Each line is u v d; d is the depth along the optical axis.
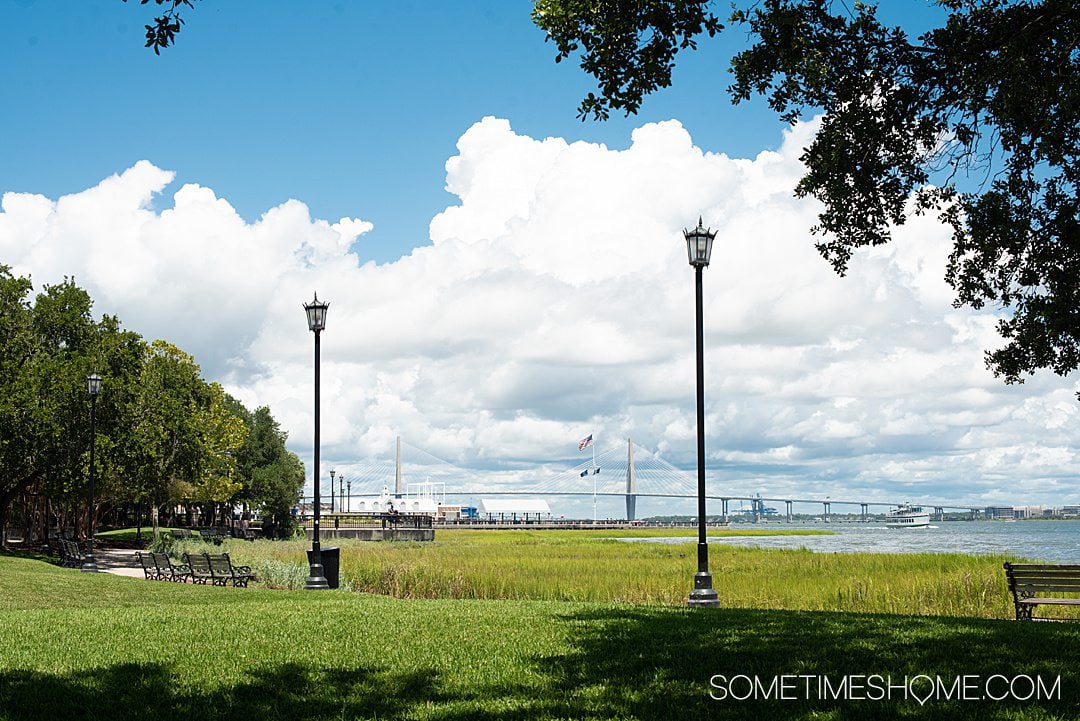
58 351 51.12
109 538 76.69
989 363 16.67
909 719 9.26
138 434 49.66
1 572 29.11
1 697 10.22
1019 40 13.77
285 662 11.97
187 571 32.44
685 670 11.30
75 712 9.74
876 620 15.81
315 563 28.25
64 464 47.94
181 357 65.62
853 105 14.78
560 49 13.90
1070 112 13.55
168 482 58.84
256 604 19.25
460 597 30.28
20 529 77.25
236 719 9.47
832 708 9.65
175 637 13.92
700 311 22.02
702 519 21.28
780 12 14.31
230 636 13.98
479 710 9.59
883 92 14.73
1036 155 14.89
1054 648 12.58
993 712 9.38
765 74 14.91
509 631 14.23
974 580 25.41
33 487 55.12
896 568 36.09
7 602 23.17
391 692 10.39
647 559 46.56
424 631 14.27
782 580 31.05
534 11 13.74
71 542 44.09
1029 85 13.98
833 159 14.81
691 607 18.88
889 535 150.50
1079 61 14.05
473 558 47.81
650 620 15.61
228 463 75.88
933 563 38.81
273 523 97.62
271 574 33.25
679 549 62.75
